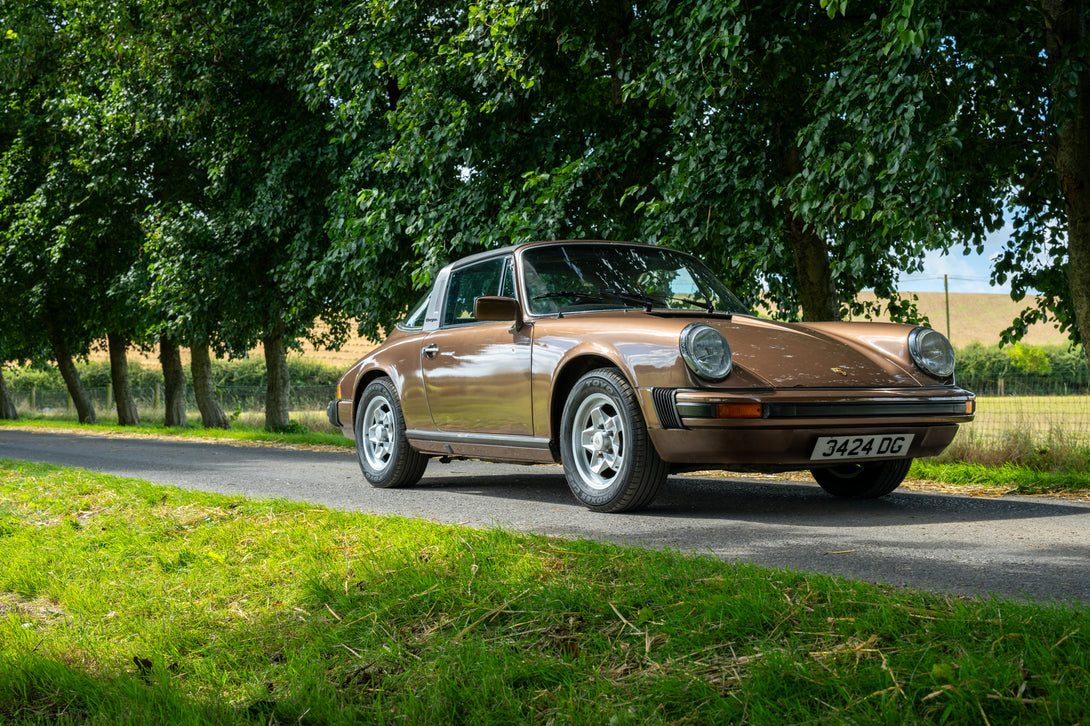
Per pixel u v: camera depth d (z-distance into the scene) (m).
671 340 4.47
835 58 9.53
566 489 6.19
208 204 17.95
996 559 3.47
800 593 2.64
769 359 4.60
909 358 4.83
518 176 10.78
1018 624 2.21
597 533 4.19
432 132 10.70
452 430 5.93
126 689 2.18
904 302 11.27
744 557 3.56
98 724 2.01
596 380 4.82
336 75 12.15
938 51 7.17
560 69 10.13
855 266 7.86
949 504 5.19
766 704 1.89
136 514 4.91
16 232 19.69
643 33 9.57
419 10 11.34
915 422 4.57
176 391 26.47
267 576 3.33
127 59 15.41
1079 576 3.14
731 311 5.56
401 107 11.16
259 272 15.91
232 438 16.22
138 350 31.95
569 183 9.65
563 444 5.06
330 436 15.57
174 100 15.23
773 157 8.77
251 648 2.55
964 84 7.14
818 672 2.01
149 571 3.57
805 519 4.60
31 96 20.52
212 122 15.43
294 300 15.11
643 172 10.15
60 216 19.97
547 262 5.62
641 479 4.66
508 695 2.05
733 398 4.25
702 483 6.59
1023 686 1.84
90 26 16.80
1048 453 7.29
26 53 17.28
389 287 12.05
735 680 2.05
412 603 2.80
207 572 3.48
